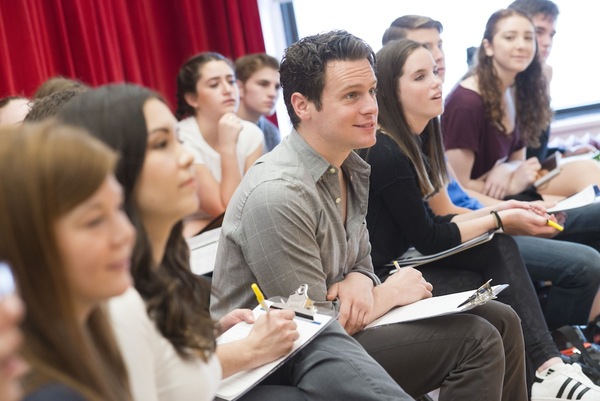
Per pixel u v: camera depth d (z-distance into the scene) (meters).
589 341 2.54
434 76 2.30
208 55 3.05
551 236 2.89
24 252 0.81
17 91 2.98
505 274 2.27
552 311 2.61
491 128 3.08
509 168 3.12
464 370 1.75
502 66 3.06
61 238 0.82
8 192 0.80
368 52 1.83
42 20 3.10
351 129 1.79
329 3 4.10
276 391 1.53
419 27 3.23
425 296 1.91
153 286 1.19
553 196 3.08
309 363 1.54
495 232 2.34
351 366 1.52
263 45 3.83
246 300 1.79
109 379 0.91
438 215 2.55
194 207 1.23
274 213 1.70
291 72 1.83
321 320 1.58
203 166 2.91
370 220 2.26
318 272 1.74
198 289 1.37
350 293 1.82
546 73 3.64
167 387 1.18
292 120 1.87
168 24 3.66
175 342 1.19
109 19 3.29
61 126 0.87
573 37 4.08
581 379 2.12
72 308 0.84
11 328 0.62
